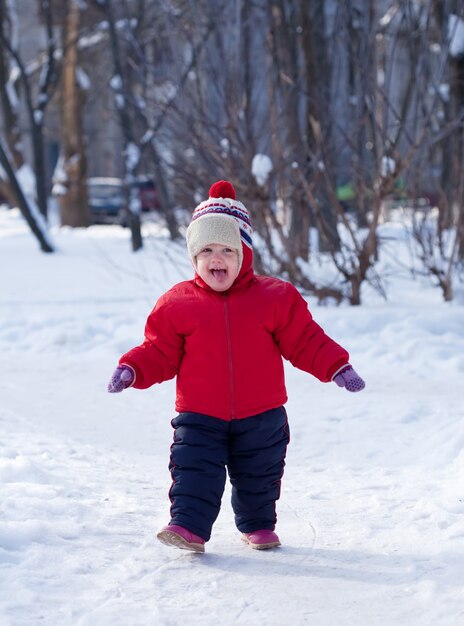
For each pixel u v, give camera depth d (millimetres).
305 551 6738
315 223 19844
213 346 6664
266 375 6742
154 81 21438
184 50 23641
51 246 35031
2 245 39562
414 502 7918
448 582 6004
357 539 6980
